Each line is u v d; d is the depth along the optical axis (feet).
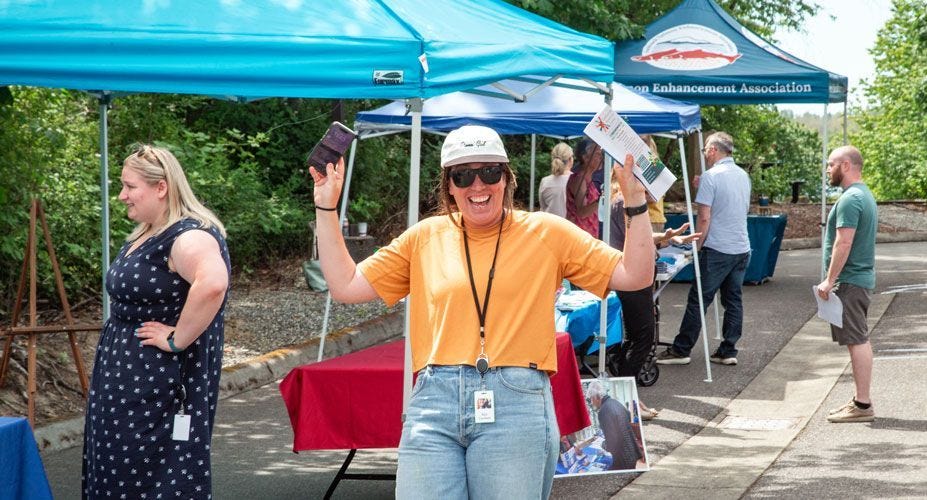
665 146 69.05
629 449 19.60
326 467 21.26
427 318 11.53
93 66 13.98
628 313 23.82
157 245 13.41
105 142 22.11
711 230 29.60
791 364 30.53
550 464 11.46
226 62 14.17
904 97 121.08
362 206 49.93
